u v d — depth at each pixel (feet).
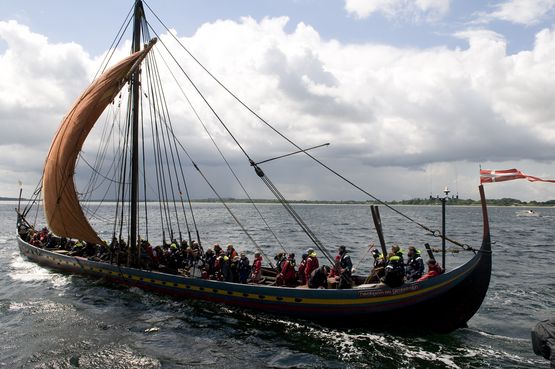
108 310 51.98
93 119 69.46
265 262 97.60
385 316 44.80
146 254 64.03
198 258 59.06
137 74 67.21
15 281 68.18
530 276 75.36
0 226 205.36
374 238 152.46
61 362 36.50
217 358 37.81
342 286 48.62
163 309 52.29
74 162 69.82
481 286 45.09
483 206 45.37
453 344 41.73
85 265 70.38
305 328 45.73
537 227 236.22
